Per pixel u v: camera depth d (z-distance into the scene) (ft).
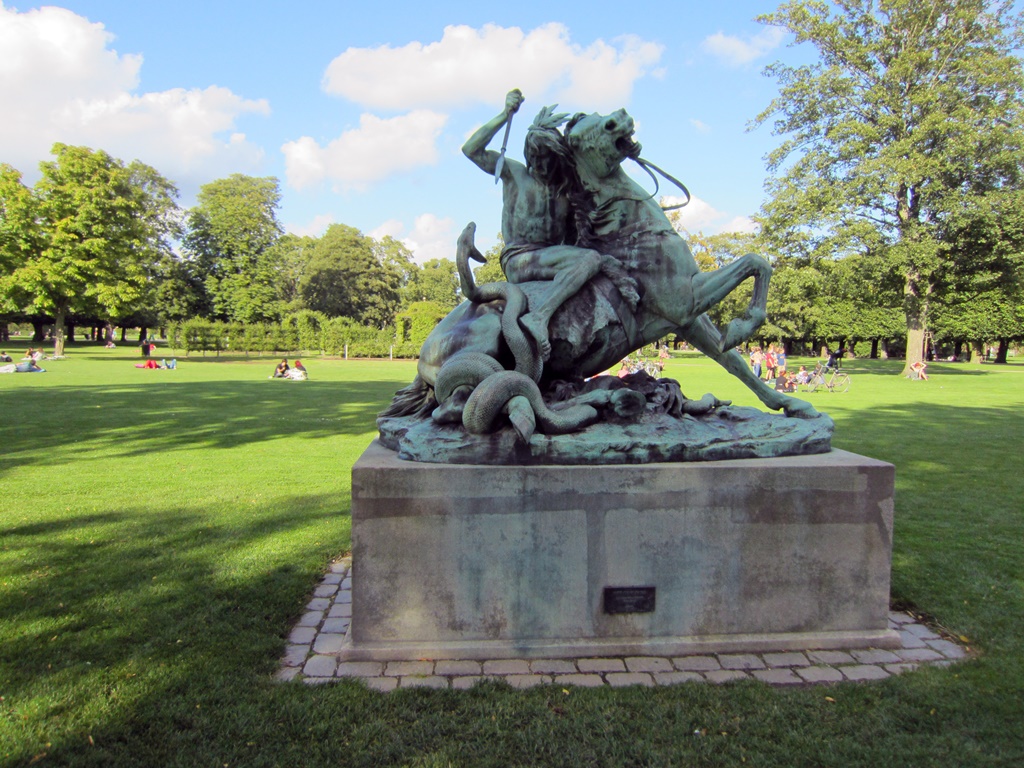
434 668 12.15
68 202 122.62
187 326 158.10
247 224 170.40
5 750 9.71
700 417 14.69
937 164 87.04
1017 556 18.65
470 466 12.46
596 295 14.39
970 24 90.68
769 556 12.91
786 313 178.91
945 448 36.81
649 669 12.17
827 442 14.23
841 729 10.41
